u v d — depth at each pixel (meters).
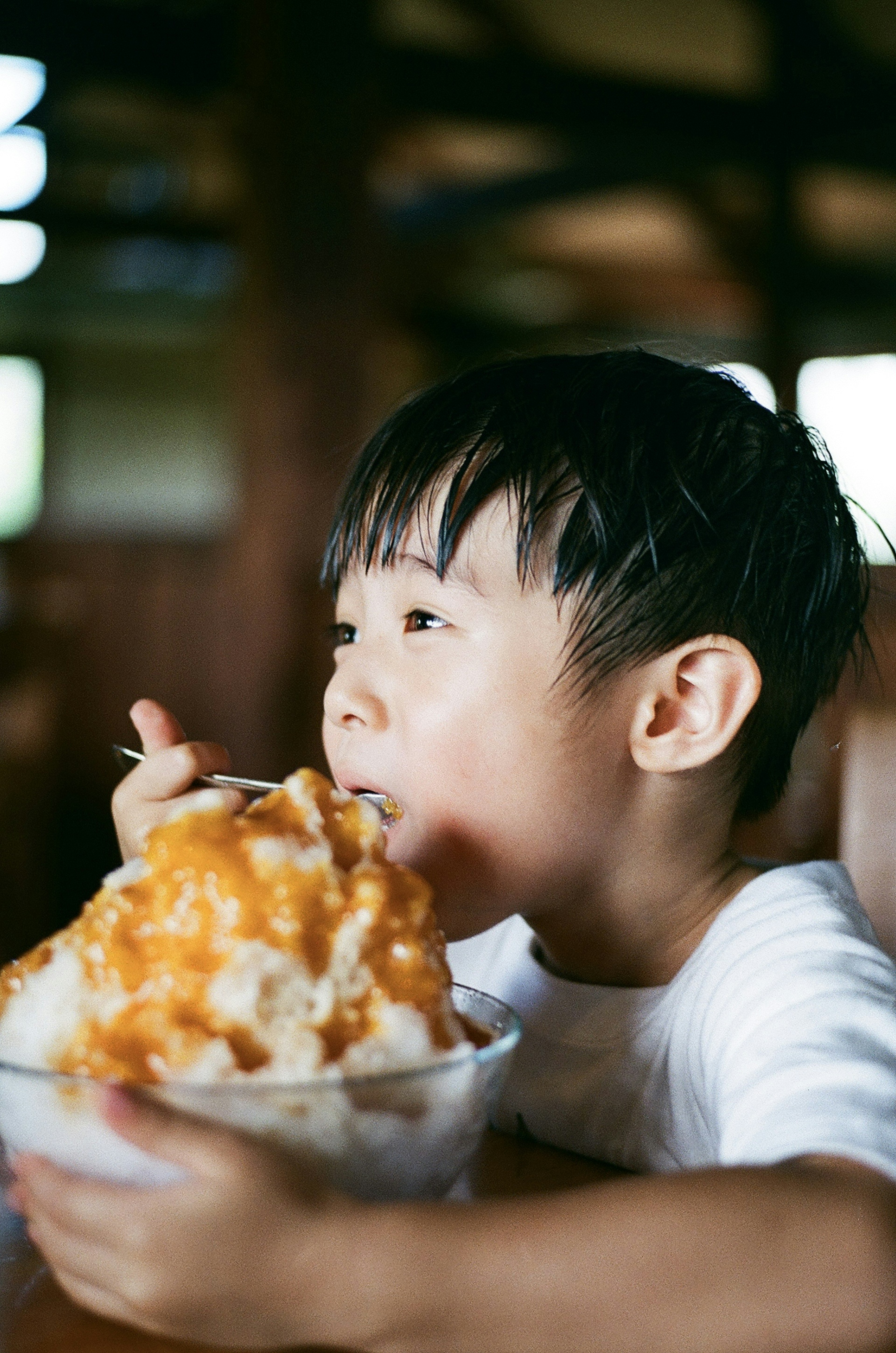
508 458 0.68
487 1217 0.46
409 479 0.70
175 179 6.74
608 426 0.70
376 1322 0.44
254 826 0.50
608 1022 0.74
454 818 0.68
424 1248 0.44
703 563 0.70
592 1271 0.44
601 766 0.70
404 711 0.69
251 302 4.03
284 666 4.07
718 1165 0.53
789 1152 0.50
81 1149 0.45
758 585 0.72
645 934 0.75
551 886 0.71
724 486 0.72
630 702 0.70
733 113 5.54
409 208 7.14
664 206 7.28
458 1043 0.50
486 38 5.71
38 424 9.07
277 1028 0.46
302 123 3.98
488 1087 0.50
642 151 5.48
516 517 0.68
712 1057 0.65
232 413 7.68
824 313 7.91
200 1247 0.44
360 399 4.09
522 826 0.69
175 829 0.50
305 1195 0.44
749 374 8.92
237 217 4.27
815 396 9.40
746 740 0.75
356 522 0.73
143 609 4.41
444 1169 0.49
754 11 5.61
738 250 6.85
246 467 4.09
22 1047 0.49
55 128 6.11
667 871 0.74
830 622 0.79
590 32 5.71
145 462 9.30
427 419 0.72
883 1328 0.44
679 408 0.74
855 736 1.15
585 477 0.68
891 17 5.83
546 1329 0.44
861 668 0.91
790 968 0.63
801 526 0.75
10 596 3.56
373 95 4.07
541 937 0.79
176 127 6.13
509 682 0.68
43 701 3.42
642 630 0.68
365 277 4.08
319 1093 0.44
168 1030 0.46
